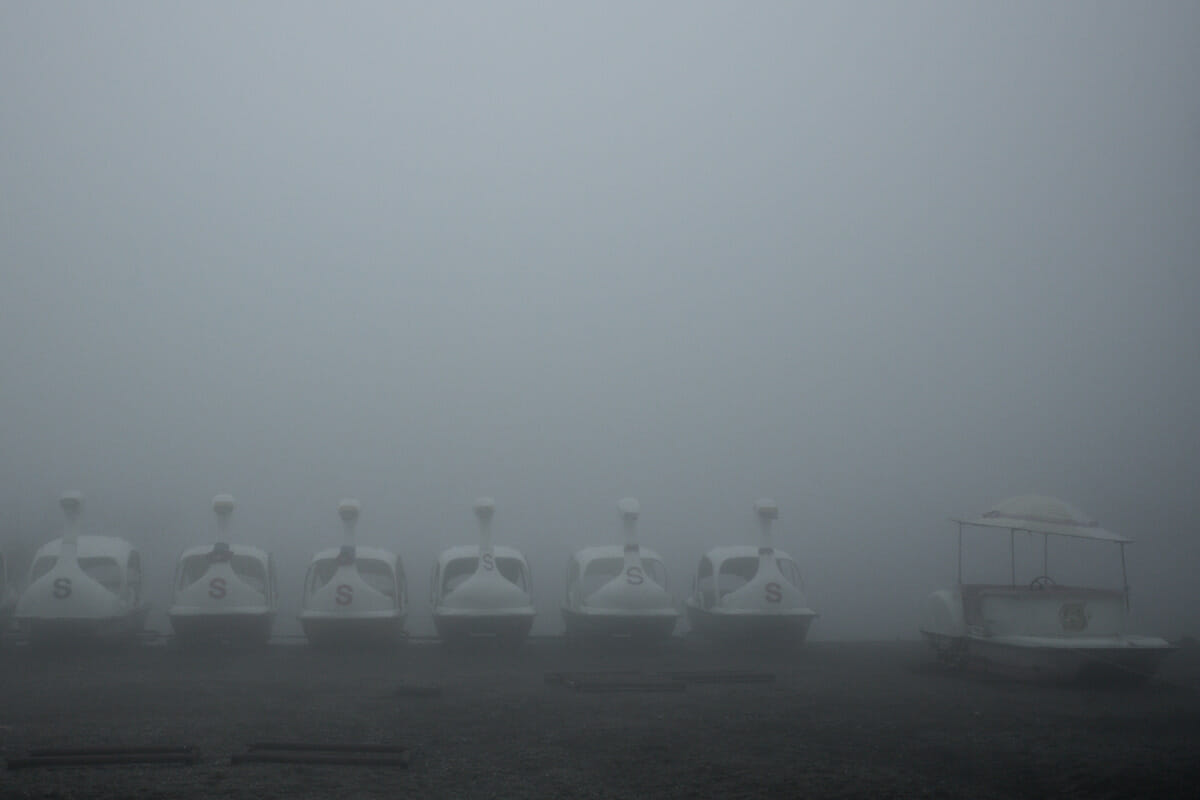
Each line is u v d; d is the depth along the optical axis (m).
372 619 20.98
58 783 9.85
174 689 16.03
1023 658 17.50
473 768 10.73
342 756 10.98
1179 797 9.74
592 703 14.90
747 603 22.22
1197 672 19.44
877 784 10.13
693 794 9.73
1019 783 10.21
